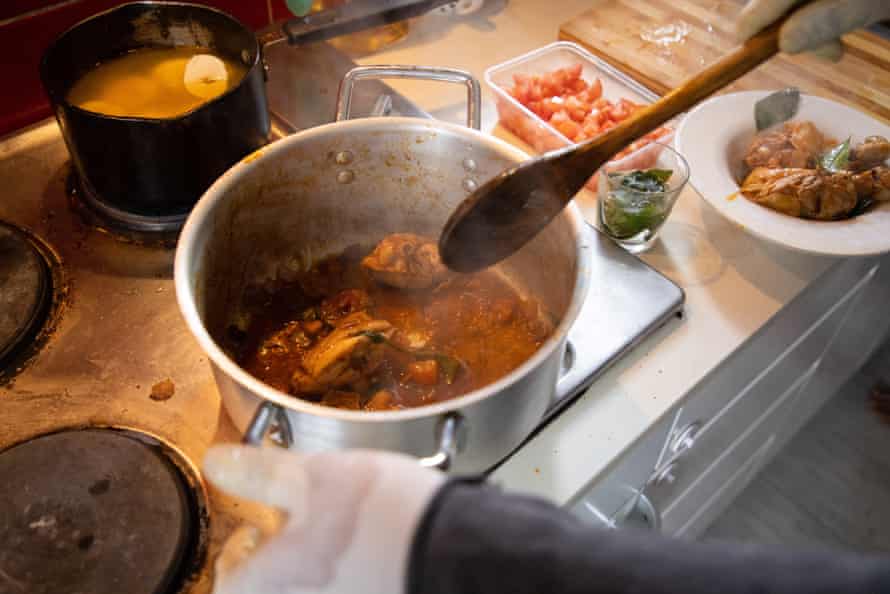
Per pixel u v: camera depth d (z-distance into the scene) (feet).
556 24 3.92
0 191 2.79
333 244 2.73
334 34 3.42
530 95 3.25
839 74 3.65
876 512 5.02
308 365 2.13
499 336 2.48
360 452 1.24
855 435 5.41
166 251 2.61
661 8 3.90
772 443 4.56
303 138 2.32
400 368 2.27
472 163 2.42
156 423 2.13
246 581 1.21
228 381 1.71
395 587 1.07
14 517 1.82
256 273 2.58
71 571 1.73
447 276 2.59
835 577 0.91
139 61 2.94
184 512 1.86
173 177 2.51
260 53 2.61
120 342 2.33
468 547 1.02
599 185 2.76
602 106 3.20
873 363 5.80
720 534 4.87
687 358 2.44
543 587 0.97
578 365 2.27
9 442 2.06
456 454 1.60
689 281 2.70
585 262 1.99
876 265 3.44
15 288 2.38
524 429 1.95
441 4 3.64
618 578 0.95
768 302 2.65
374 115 3.07
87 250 2.60
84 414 2.14
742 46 2.06
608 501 2.55
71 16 3.13
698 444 3.14
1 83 3.08
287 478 1.27
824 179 2.75
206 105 2.38
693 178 2.85
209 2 3.45
